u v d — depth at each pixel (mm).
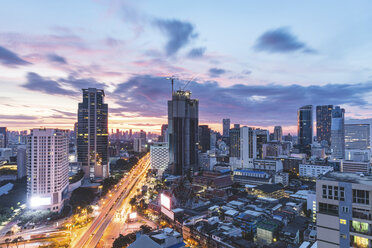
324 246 61094
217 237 147750
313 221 180750
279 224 163750
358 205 56844
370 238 54344
